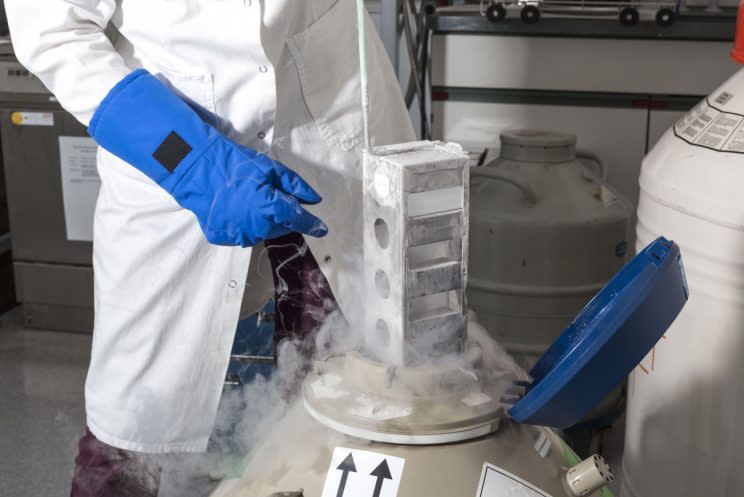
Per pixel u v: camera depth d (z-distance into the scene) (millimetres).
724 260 1140
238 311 1095
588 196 1921
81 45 964
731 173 1133
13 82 2426
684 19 2121
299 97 1116
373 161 765
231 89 1034
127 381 1114
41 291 2588
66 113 2420
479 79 2262
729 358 1185
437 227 758
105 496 1164
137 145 915
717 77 2186
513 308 1919
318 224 876
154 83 936
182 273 1081
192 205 910
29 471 1844
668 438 1304
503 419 804
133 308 1097
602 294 849
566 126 2275
